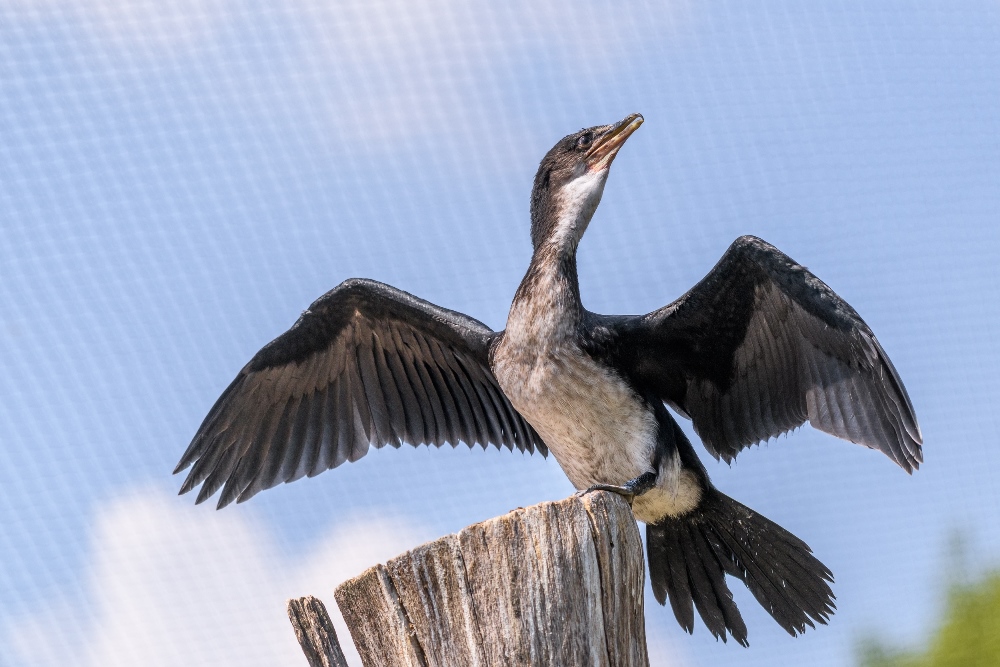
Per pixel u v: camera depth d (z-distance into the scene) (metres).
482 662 6.86
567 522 7.00
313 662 7.55
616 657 7.01
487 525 7.02
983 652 14.52
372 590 7.19
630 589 7.17
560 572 6.90
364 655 7.25
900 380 9.37
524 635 6.82
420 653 7.02
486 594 6.93
